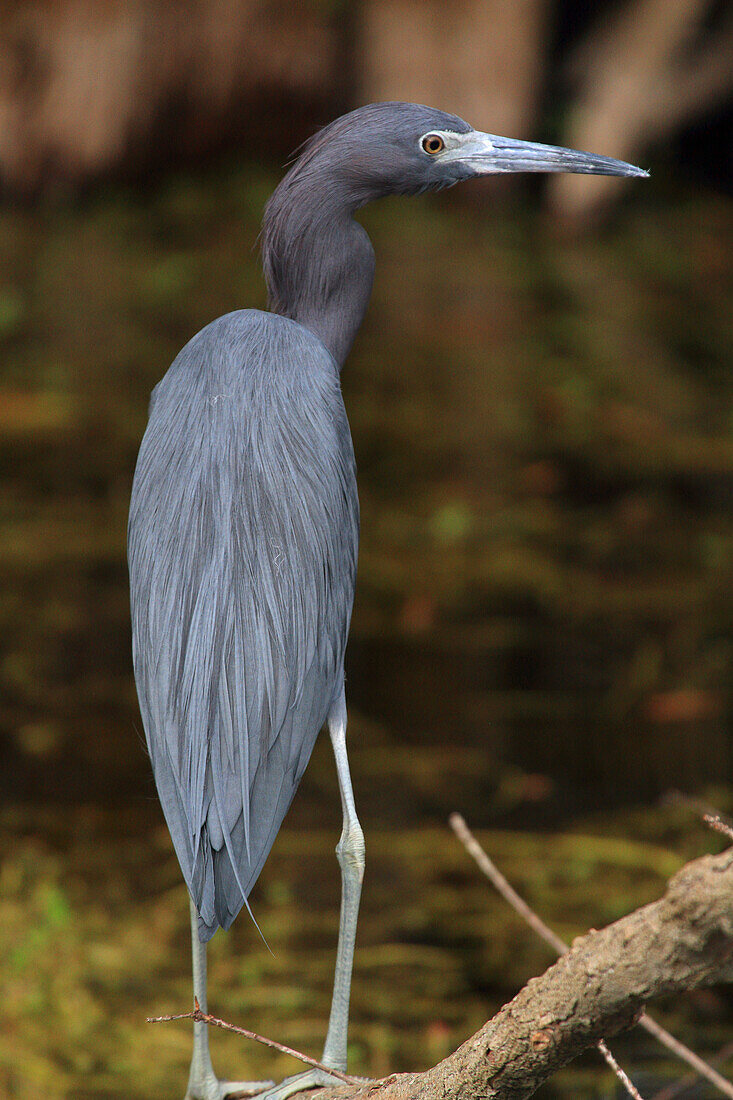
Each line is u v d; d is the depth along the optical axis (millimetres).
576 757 9523
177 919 7844
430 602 11914
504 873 8242
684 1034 7020
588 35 22703
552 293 20250
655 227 22891
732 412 16547
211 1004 7117
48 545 12617
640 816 8805
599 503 14078
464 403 16562
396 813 8898
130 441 14922
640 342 18578
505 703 10281
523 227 22781
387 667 10750
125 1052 6711
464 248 21906
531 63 21516
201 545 4047
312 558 4133
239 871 3859
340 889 8211
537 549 13000
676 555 12914
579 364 17906
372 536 13195
